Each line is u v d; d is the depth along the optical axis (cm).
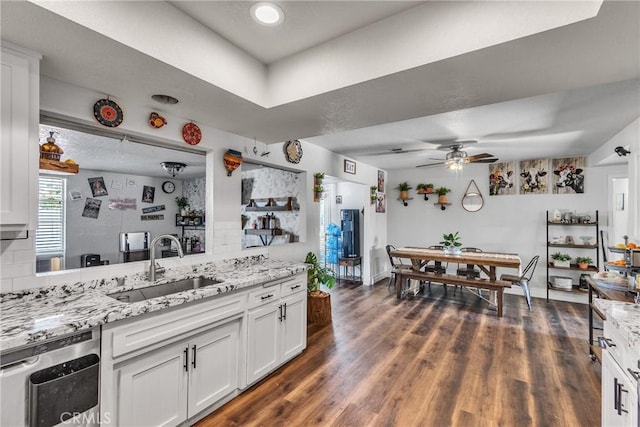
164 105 216
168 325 173
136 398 161
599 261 481
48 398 126
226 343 213
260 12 161
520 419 203
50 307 155
